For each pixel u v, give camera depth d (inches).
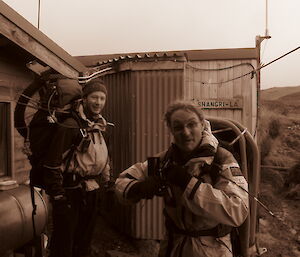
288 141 743.1
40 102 122.1
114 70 252.2
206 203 71.2
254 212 102.1
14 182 152.6
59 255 121.2
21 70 185.5
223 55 294.4
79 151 125.0
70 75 205.5
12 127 176.6
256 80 297.4
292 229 301.6
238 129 103.1
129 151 240.5
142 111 235.9
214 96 296.5
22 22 154.4
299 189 415.5
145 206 237.6
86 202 129.6
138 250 230.5
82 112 129.3
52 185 114.4
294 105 1139.9
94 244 229.1
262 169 571.2
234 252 90.3
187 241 78.6
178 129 75.9
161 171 78.3
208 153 76.2
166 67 230.8
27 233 140.1
